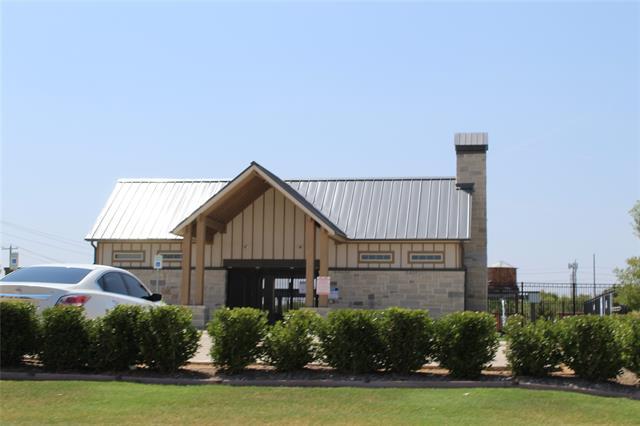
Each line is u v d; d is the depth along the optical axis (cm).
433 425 1002
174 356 1310
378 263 2953
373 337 1327
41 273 1462
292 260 3022
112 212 3253
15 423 1013
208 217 2917
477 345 1288
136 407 1094
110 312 1330
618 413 1083
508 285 4138
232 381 1258
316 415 1059
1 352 1340
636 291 3130
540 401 1138
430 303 2897
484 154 3144
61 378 1277
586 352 1274
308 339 1341
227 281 3078
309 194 3172
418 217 2984
